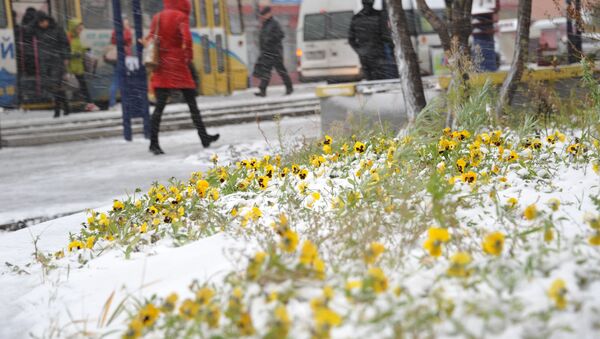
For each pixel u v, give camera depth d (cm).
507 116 1195
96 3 2848
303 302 418
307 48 3331
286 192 798
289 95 3375
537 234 533
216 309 402
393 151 826
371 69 2227
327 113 1602
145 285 548
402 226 573
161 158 1652
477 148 812
